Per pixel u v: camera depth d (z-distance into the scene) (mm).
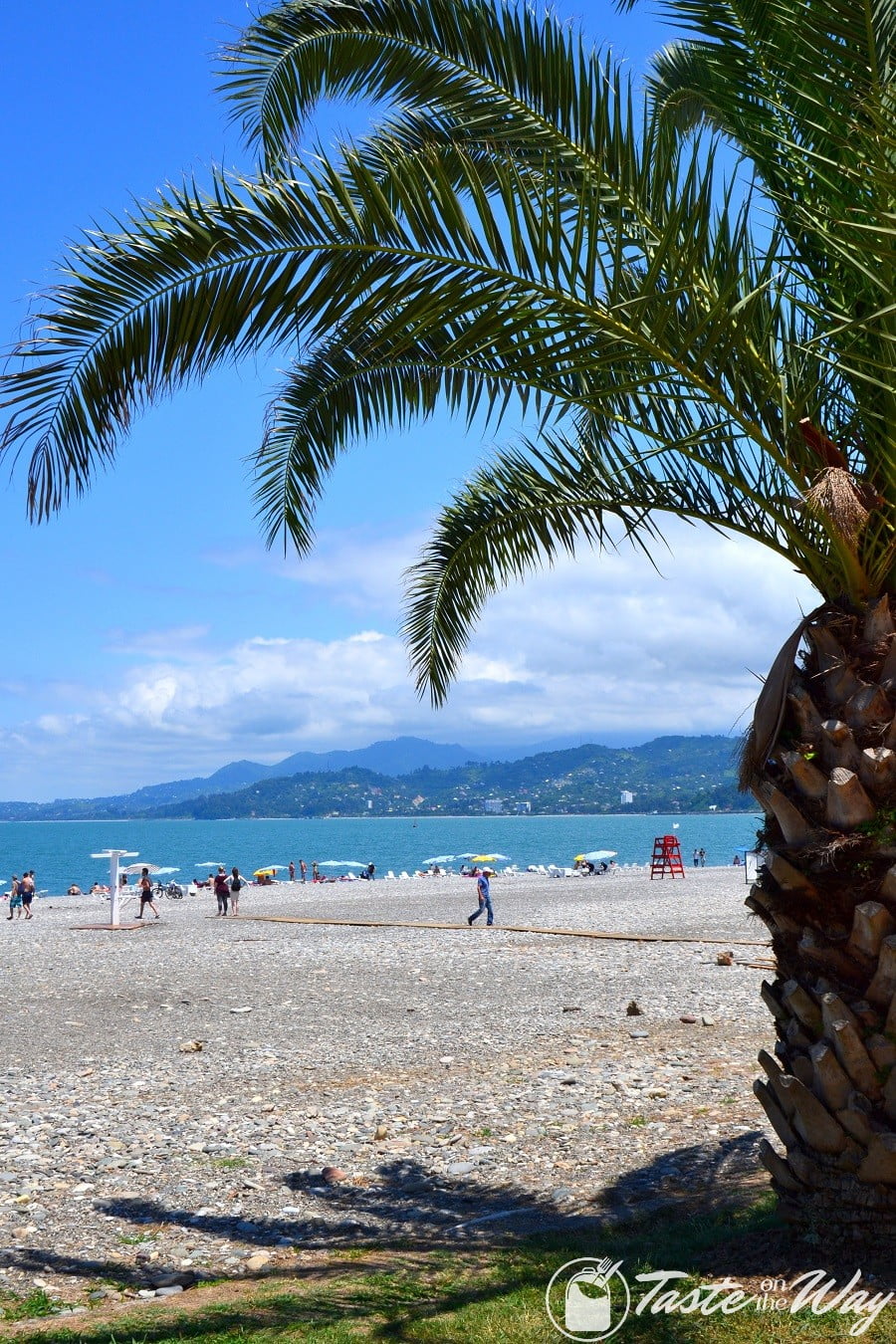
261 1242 6930
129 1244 6965
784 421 5113
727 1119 9234
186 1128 10234
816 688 5105
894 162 4574
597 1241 6160
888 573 5062
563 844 165875
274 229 4277
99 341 4273
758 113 5277
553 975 21000
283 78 5328
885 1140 4691
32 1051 14977
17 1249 6883
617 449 6137
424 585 8406
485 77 4934
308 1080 12367
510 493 7773
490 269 4484
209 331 4344
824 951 4918
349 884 69750
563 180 5070
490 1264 5914
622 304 4508
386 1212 7434
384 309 4543
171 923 38781
